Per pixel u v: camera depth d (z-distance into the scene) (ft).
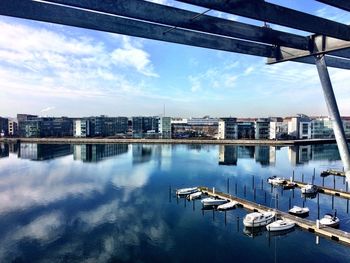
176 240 146.72
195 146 607.78
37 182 278.26
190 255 131.23
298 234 150.30
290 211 180.65
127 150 545.85
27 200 216.74
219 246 139.85
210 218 177.17
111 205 205.26
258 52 34.37
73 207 200.44
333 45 29.53
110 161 414.21
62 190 248.11
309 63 35.40
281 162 403.95
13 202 211.61
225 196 212.84
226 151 524.52
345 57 33.45
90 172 331.36
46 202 212.02
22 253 134.21
